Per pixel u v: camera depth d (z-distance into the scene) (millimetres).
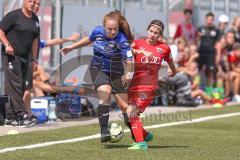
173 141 21578
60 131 23438
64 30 31828
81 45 19797
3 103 25359
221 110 33750
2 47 25016
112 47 19219
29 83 25469
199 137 22688
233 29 41750
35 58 25578
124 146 20031
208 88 39062
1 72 26953
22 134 22375
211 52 39781
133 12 35750
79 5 32312
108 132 19094
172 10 41625
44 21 32344
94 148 19500
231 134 23688
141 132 19484
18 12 24953
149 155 18203
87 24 32375
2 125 25266
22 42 24938
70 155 18000
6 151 18547
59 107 27547
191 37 39531
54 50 30562
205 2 43844
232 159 17812
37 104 26531
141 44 19469
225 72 40625
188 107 35125
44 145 19938
